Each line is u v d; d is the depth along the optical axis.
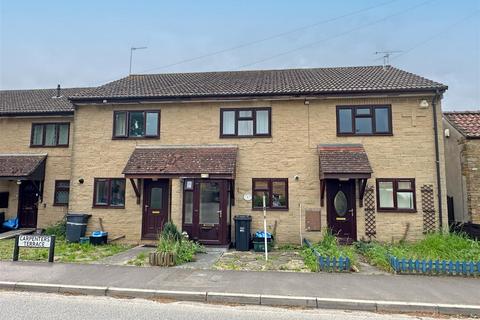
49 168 16.42
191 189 13.22
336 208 13.20
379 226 12.79
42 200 16.23
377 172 13.09
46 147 16.58
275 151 13.61
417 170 12.95
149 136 14.30
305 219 13.12
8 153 16.70
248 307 6.33
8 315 5.59
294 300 6.47
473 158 12.91
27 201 16.86
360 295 6.68
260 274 8.24
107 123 14.59
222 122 14.07
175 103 14.34
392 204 12.91
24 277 7.75
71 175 14.41
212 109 14.17
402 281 7.70
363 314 6.07
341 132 13.46
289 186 13.37
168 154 13.61
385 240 12.69
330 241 11.19
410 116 13.23
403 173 12.99
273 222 13.21
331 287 7.18
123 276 7.93
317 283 7.48
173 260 9.32
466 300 6.45
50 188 16.30
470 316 6.06
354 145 13.25
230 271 8.53
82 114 14.72
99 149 14.46
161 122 14.34
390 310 6.26
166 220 13.64
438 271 8.31
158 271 8.47
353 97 13.38
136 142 14.34
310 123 13.62
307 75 16.66
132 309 6.04
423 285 7.39
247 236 12.19
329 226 13.05
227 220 13.03
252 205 13.38
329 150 13.05
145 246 12.92
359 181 13.05
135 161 13.34
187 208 13.16
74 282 7.39
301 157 13.48
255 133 13.80
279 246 12.77
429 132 13.07
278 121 13.76
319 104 13.70
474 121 13.92
